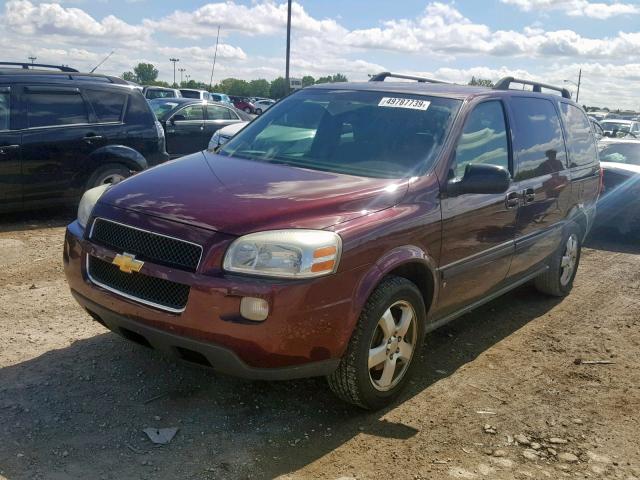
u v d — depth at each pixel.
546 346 5.20
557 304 6.33
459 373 4.55
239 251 3.20
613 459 3.54
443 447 3.54
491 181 4.11
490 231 4.65
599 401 4.26
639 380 4.64
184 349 3.33
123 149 8.72
